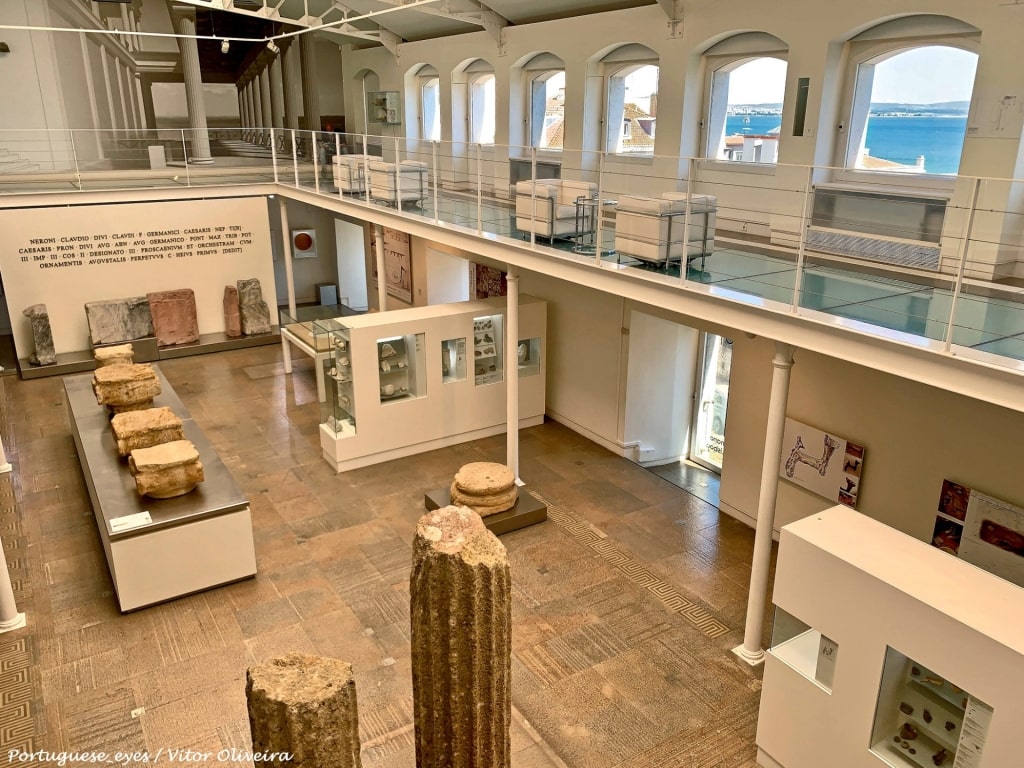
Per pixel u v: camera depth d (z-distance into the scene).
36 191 14.66
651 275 6.90
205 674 6.79
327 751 2.69
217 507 7.81
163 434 8.78
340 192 13.64
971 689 4.32
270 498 10.03
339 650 7.11
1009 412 6.39
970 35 6.99
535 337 12.05
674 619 7.63
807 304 5.87
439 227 10.07
